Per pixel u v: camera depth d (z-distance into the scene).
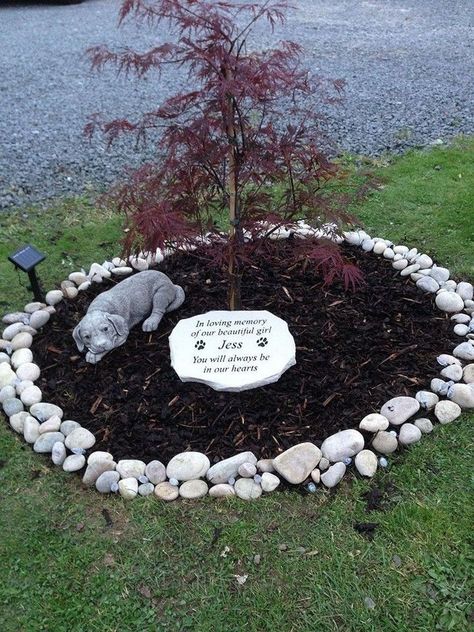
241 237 2.97
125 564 2.33
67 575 2.30
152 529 2.44
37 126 6.28
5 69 7.84
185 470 2.59
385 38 8.93
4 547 2.39
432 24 9.61
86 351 3.17
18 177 5.26
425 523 2.42
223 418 2.83
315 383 2.99
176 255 3.94
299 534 2.41
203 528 2.44
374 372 3.06
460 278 3.80
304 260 3.71
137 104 6.74
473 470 2.62
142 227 2.59
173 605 2.21
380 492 2.55
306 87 2.69
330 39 8.85
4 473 2.69
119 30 9.27
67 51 8.45
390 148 5.63
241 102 2.65
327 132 5.98
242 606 2.19
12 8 10.76
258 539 2.39
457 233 4.23
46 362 3.21
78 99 6.93
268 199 3.01
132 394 2.97
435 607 2.15
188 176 2.76
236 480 2.60
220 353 2.92
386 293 3.61
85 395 2.99
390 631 2.10
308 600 2.20
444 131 5.96
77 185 5.11
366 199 4.66
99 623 2.16
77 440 2.72
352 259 3.94
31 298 3.74
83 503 2.56
